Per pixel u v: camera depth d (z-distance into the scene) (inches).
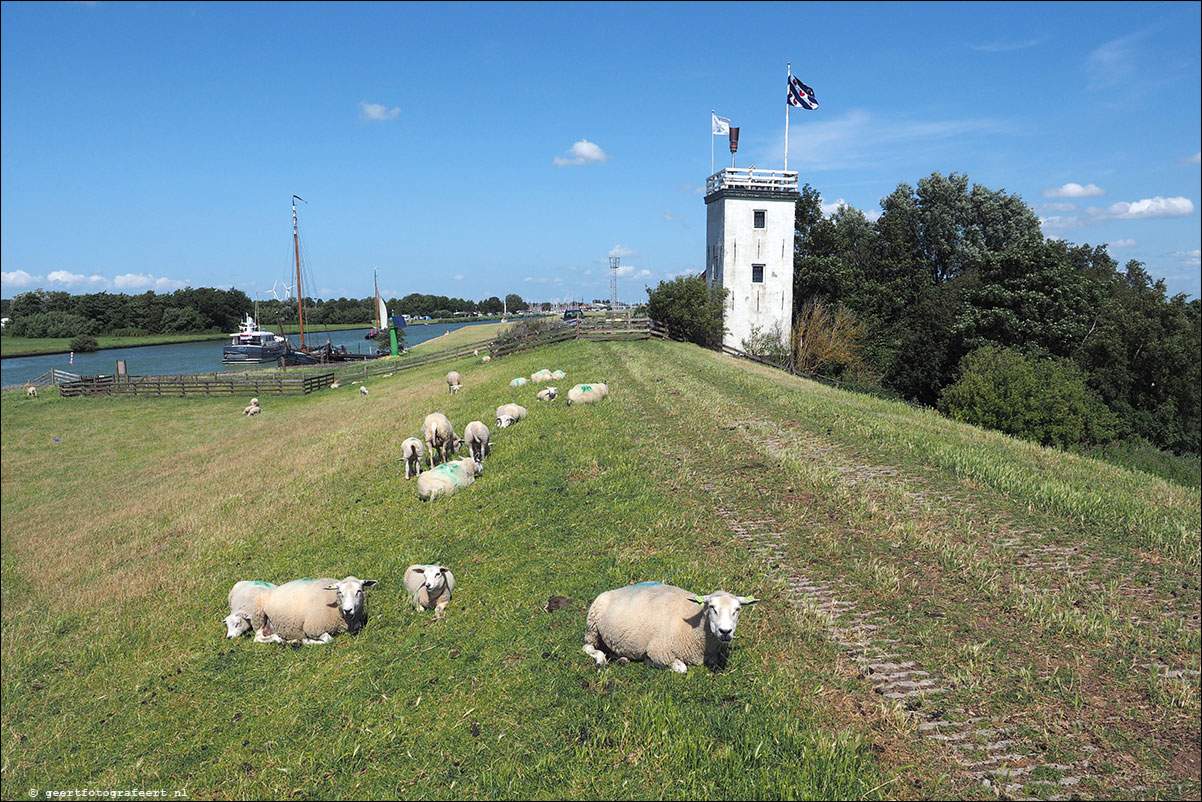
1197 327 1706.4
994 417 1392.7
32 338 6441.9
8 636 522.6
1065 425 1365.7
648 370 1302.9
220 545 642.8
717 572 434.9
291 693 365.7
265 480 891.4
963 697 315.6
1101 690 322.0
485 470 705.6
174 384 2165.4
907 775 267.7
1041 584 428.1
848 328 2235.5
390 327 3412.9
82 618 538.0
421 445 743.1
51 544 784.3
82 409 1982.0
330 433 1175.0
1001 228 2736.2
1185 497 639.8
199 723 356.8
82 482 1203.2
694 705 304.5
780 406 951.6
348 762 299.7
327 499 718.5
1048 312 1779.0
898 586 422.3
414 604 449.7
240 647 434.3
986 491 595.5
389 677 362.0
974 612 393.4
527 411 969.5
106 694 406.9
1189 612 393.1
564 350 1781.5
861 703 310.8
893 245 2623.0
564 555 484.1
